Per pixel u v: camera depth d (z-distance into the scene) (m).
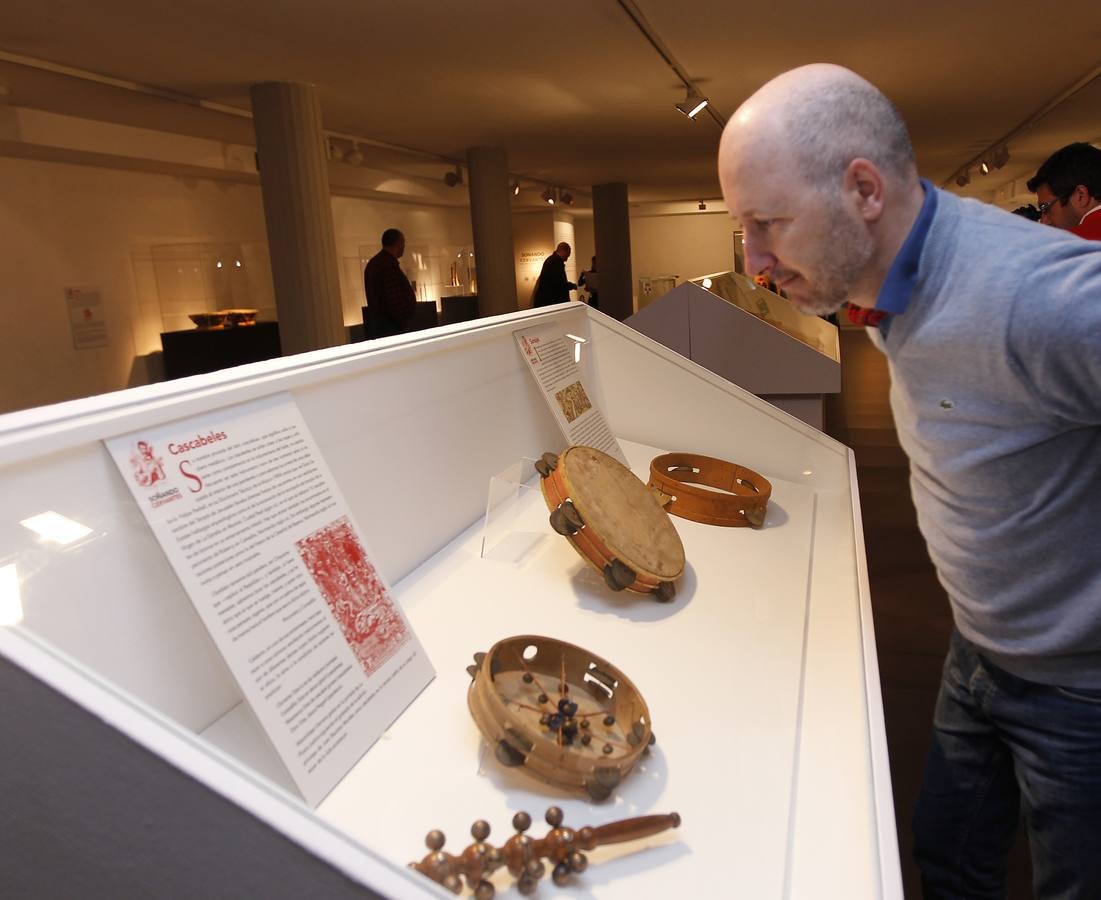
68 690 0.56
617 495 1.68
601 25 4.98
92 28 4.39
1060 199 3.16
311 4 4.24
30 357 6.27
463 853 0.80
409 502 1.58
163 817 0.58
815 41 5.71
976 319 0.93
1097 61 6.78
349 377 1.39
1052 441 1.01
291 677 0.98
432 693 1.17
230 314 7.64
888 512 4.17
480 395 1.89
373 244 11.05
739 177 0.97
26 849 0.60
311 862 0.57
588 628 1.40
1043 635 1.12
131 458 0.91
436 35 4.95
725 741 1.09
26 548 0.79
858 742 1.10
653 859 0.87
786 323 3.93
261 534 1.03
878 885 0.84
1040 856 1.24
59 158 6.38
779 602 1.55
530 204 15.62
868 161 0.93
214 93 6.01
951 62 6.53
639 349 2.56
